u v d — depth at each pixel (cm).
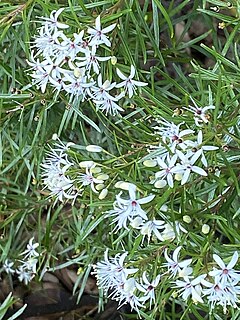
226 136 28
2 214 41
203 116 26
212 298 25
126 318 47
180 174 25
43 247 44
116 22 30
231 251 27
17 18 33
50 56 29
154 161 26
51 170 30
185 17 37
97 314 48
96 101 29
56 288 53
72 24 28
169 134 26
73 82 29
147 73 36
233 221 32
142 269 27
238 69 28
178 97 37
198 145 25
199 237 27
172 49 36
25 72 35
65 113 32
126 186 25
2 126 35
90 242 40
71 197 30
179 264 25
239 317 30
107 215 29
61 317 53
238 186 26
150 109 31
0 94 32
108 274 28
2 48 36
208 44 49
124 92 29
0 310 25
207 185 31
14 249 47
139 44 35
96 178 28
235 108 27
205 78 29
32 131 37
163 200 25
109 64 29
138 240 26
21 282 54
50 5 29
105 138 39
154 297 27
